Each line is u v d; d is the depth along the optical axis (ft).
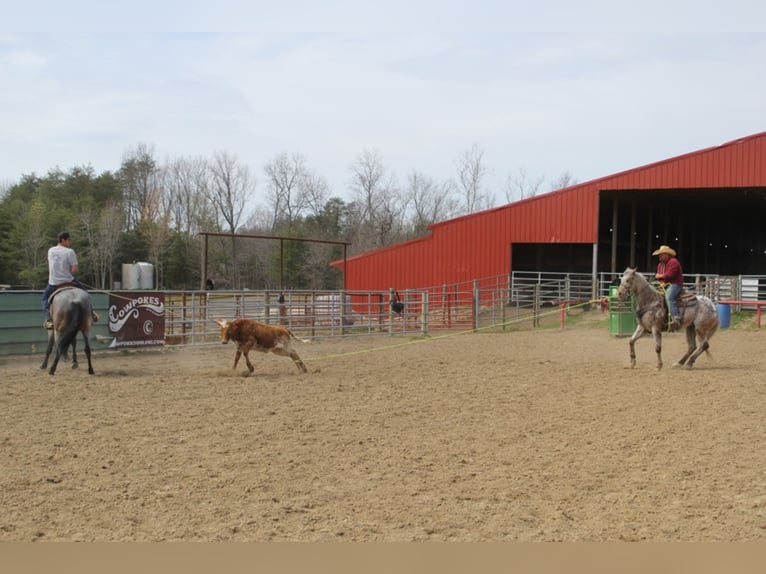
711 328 44.21
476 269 111.04
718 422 28.89
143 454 23.43
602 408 31.81
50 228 178.60
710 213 159.22
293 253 187.42
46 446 24.29
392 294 79.87
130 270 146.41
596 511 18.47
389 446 24.81
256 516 17.90
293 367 45.73
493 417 29.81
